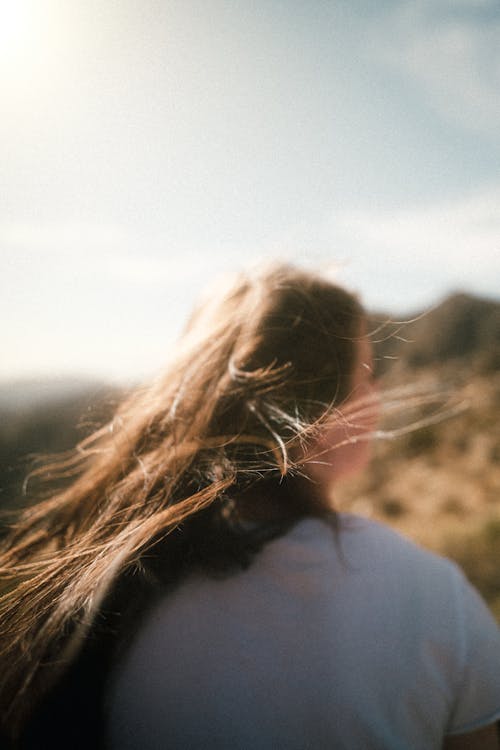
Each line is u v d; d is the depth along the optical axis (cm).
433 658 85
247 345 106
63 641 89
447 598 90
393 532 97
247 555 90
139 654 87
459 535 736
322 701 81
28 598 94
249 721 81
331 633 84
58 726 86
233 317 111
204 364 108
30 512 115
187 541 91
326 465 101
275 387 101
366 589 87
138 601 89
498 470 1697
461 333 5694
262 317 107
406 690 82
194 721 82
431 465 1869
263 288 111
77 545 99
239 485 96
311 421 101
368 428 107
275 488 98
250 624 86
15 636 92
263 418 99
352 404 105
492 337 5481
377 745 79
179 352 117
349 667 82
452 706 87
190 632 87
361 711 80
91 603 88
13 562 112
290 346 105
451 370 3866
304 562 89
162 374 117
